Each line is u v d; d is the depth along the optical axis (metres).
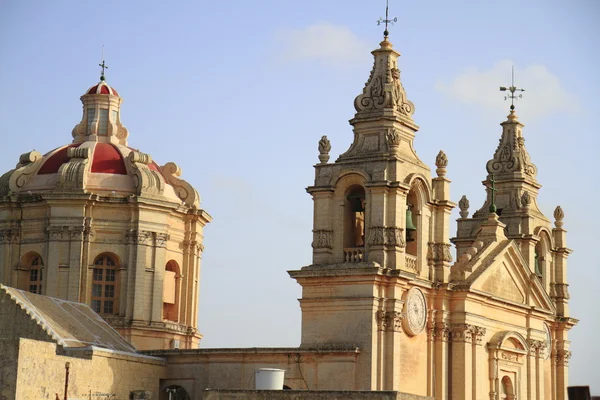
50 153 100.94
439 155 89.31
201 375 84.00
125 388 79.56
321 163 85.38
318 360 81.50
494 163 104.00
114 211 96.81
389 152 83.75
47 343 69.88
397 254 82.69
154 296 96.69
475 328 89.62
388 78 86.31
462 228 101.25
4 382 67.00
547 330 102.88
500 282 94.44
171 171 102.56
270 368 80.12
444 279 87.62
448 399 87.75
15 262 97.06
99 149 100.19
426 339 86.56
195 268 101.00
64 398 71.62
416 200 86.75
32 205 96.94
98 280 96.25
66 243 95.56
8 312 78.75
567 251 108.50
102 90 103.50
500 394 92.94
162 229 97.75
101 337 83.69
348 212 84.81
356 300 81.62
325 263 83.62
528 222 101.94
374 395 66.88
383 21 87.69
